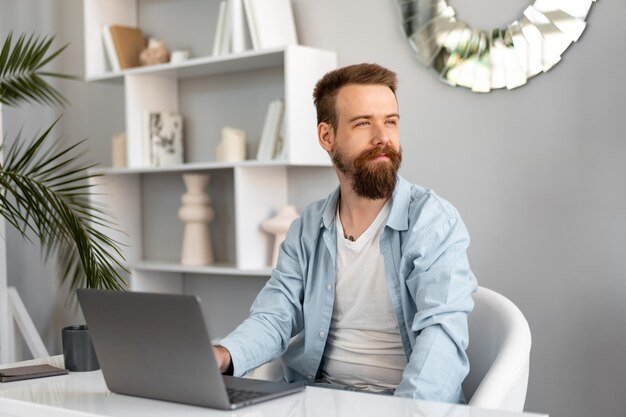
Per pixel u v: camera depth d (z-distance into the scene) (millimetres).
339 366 1882
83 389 1500
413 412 1255
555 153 2471
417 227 1745
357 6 2869
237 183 2900
